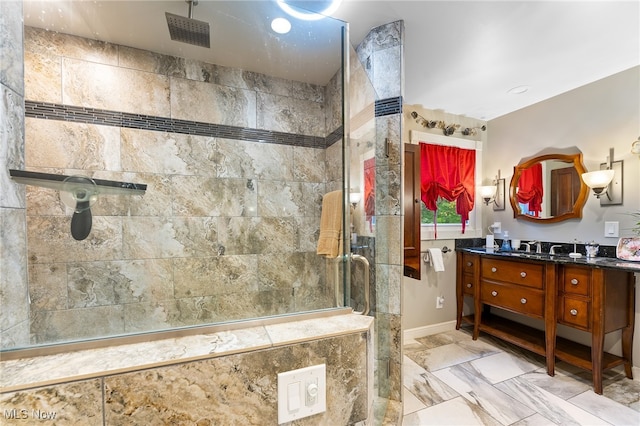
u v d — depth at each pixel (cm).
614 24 160
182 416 56
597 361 179
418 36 173
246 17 150
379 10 151
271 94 188
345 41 156
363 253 156
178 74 171
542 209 261
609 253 213
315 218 170
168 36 159
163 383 55
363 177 161
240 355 61
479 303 264
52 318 109
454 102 271
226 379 60
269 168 185
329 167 170
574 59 197
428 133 287
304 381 66
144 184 161
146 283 155
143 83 163
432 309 286
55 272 122
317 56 169
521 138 282
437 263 273
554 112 255
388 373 162
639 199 201
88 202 137
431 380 196
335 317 84
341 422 71
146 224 159
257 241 178
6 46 84
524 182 277
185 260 167
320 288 147
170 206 167
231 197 180
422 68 209
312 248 165
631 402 169
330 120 174
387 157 167
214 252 173
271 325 76
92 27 147
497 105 278
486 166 313
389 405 157
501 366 215
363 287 138
